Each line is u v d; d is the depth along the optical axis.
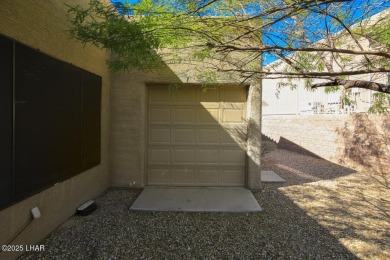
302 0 1.58
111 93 5.25
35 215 2.84
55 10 3.23
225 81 4.90
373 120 6.71
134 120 5.26
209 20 2.31
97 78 4.57
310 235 3.32
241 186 5.45
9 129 2.45
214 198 4.69
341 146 7.99
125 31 2.42
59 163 3.36
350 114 7.55
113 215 3.95
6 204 2.42
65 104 3.49
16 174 2.55
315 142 9.49
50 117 3.13
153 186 5.45
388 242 3.12
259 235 3.33
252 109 5.20
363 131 7.06
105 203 4.46
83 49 4.04
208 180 5.46
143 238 3.22
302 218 3.88
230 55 3.65
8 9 2.42
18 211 2.66
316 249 2.96
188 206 4.27
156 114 5.46
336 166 7.80
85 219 3.76
